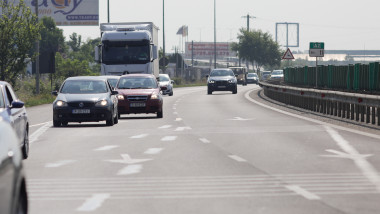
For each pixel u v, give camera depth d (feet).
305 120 150.30
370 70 185.37
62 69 381.60
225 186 61.21
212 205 51.90
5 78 238.07
